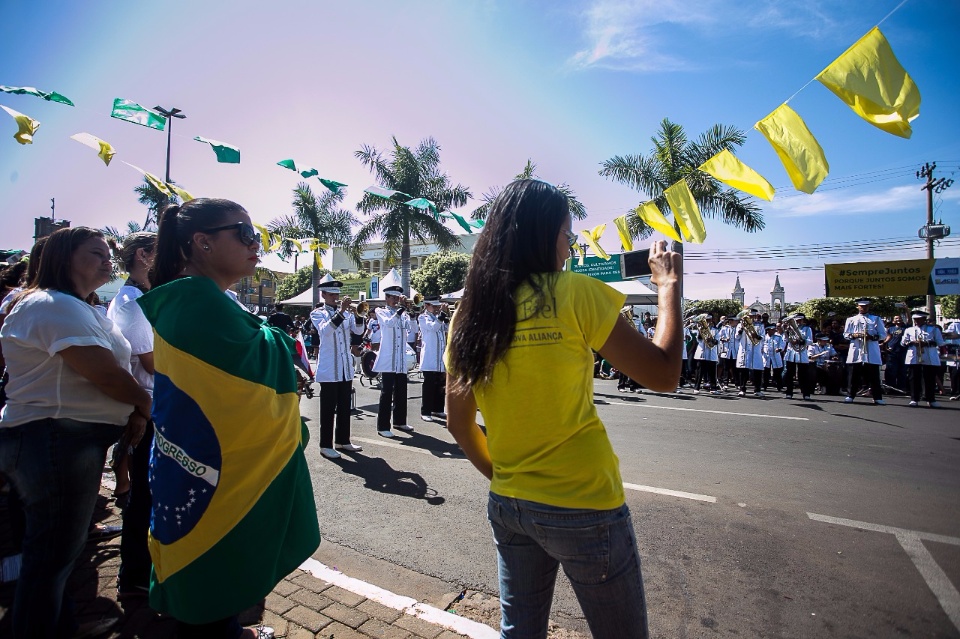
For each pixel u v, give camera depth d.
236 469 1.78
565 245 1.51
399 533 3.74
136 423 2.38
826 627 2.61
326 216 20.23
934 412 9.06
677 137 14.84
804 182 1.89
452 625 2.55
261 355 1.86
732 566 3.24
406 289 18.19
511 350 1.37
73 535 2.10
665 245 1.63
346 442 5.93
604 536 1.32
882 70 1.70
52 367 2.08
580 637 2.53
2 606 2.60
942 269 15.29
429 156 17.94
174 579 1.76
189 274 2.02
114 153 3.69
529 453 1.39
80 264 2.27
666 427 7.31
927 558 3.35
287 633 2.47
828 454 5.84
